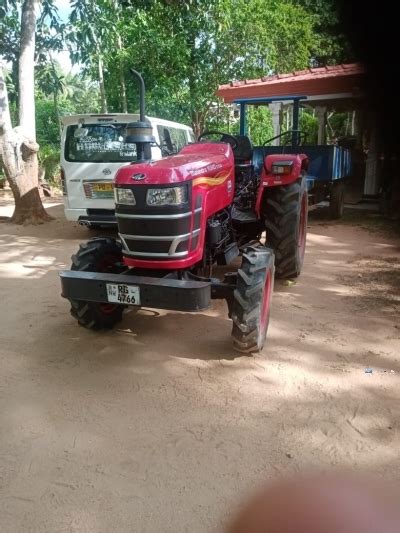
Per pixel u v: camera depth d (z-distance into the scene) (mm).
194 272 4137
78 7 10219
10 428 2945
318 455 2648
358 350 3904
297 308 4812
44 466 2607
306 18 13773
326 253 7055
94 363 3752
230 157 4477
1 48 11836
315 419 2994
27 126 9422
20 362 3787
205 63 13367
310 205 9195
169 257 3580
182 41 12531
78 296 3668
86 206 7676
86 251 3996
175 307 3389
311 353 3861
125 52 11938
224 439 2816
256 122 15234
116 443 2795
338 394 3268
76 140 7605
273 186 5059
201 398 3248
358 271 6105
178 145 8891
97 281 3574
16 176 9352
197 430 2904
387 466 2535
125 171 3611
